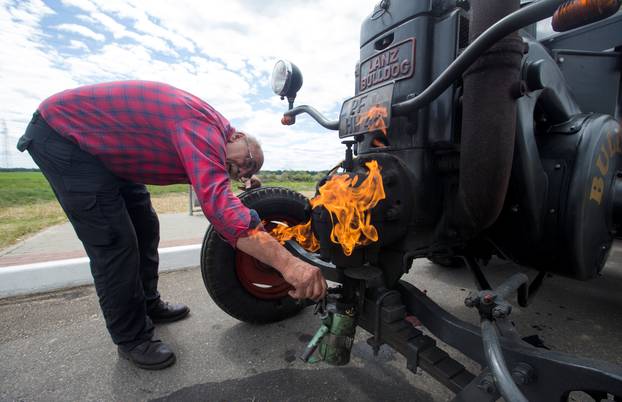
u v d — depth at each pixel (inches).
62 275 105.7
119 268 63.2
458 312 90.2
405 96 55.3
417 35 53.7
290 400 56.4
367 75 62.7
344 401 56.1
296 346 73.4
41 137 56.8
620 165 70.4
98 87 56.7
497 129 43.4
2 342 75.1
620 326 83.0
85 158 57.9
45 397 57.4
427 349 45.9
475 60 40.1
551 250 65.0
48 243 155.0
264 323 82.6
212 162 49.6
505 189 47.9
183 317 86.6
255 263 79.3
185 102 53.9
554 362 34.6
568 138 63.9
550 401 35.3
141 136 55.2
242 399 56.9
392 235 53.1
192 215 260.5
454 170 56.0
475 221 52.7
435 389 58.7
